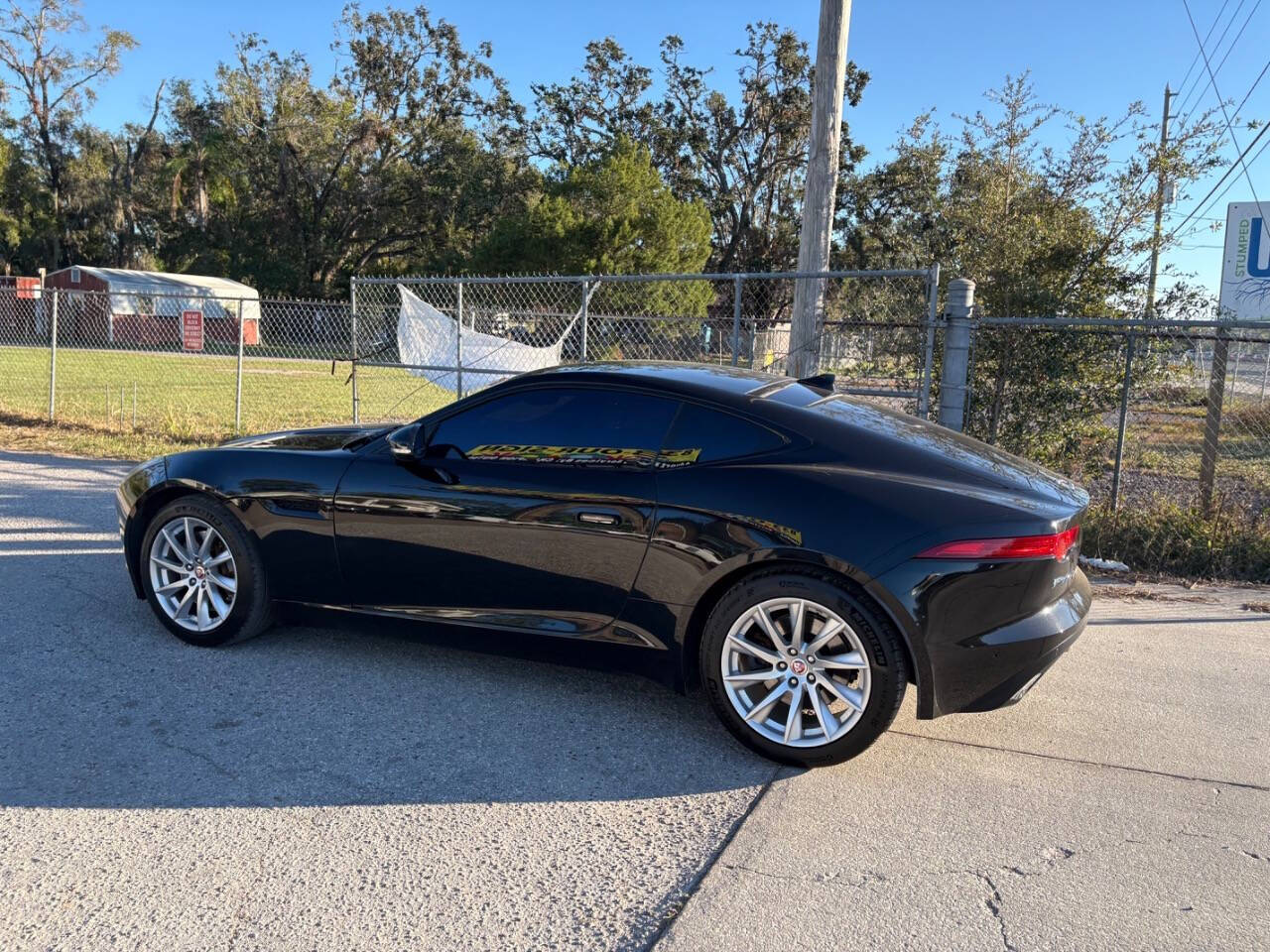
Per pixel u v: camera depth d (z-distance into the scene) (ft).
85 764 10.99
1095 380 26.11
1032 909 8.64
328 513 13.82
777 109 155.84
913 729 12.74
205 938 8.02
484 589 13.05
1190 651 16.08
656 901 8.70
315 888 8.79
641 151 138.31
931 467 11.82
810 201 25.49
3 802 10.10
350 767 11.15
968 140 28.40
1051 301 25.94
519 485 12.74
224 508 14.47
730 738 12.30
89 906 8.41
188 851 9.31
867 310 28.32
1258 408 33.78
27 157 182.50
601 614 12.44
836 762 11.28
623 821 10.14
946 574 10.69
